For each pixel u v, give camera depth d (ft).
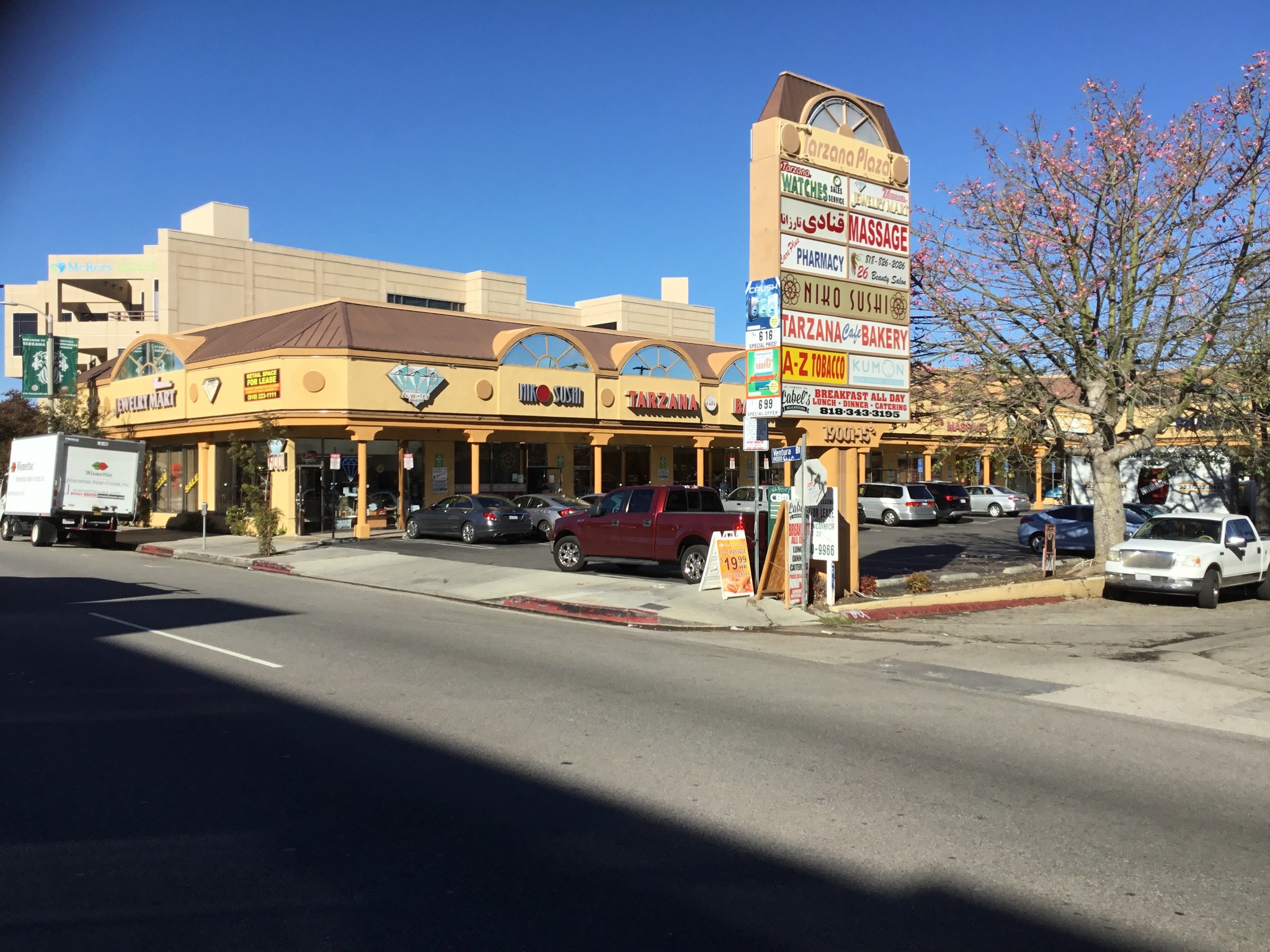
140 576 65.57
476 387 102.83
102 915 14.08
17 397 123.03
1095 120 63.87
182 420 107.24
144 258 199.52
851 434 52.11
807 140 49.52
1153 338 62.80
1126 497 105.91
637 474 129.80
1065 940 13.76
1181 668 37.01
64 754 22.16
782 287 48.37
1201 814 19.49
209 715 25.86
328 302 101.91
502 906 14.53
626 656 36.19
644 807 19.02
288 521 96.99
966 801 19.83
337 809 18.67
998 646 41.73
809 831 17.92
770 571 52.49
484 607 53.36
